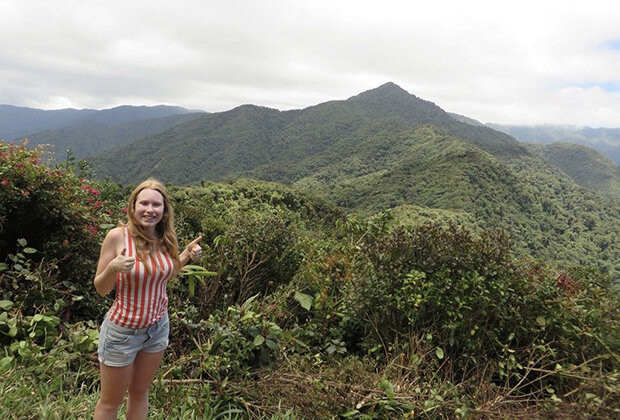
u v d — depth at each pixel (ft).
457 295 12.40
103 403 7.83
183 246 17.62
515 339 12.51
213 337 11.96
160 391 10.27
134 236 7.73
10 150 15.58
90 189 19.01
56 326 12.16
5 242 14.89
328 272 16.76
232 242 17.24
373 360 12.78
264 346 11.80
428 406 10.37
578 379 11.23
